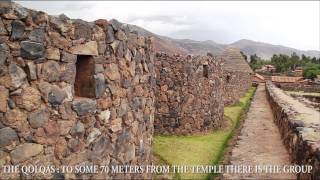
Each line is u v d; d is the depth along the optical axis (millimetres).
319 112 12531
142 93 6715
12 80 3797
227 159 8062
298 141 6562
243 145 8414
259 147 8242
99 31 4984
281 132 9852
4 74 3730
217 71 14102
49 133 4207
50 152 4230
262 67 98438
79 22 4586
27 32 3904
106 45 5156
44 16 4055
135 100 6328
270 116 13984
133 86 6211
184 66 12055
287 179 6012
